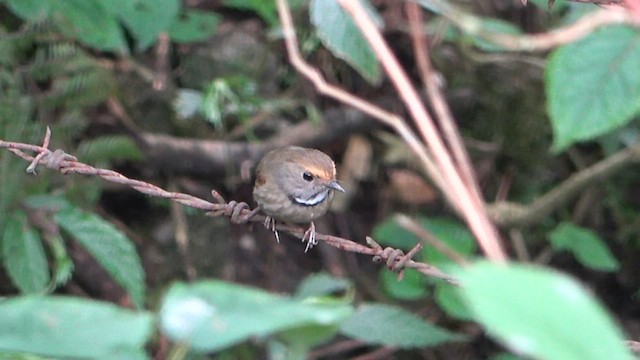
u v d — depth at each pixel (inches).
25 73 350.9
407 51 437.1
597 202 458.3
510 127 461.4
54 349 108.7
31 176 333.1
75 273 376.8
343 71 436.8
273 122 430.9
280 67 438.9
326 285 202.7
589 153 464.1
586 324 76.2
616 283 467.8
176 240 410.3
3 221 313.3
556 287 76.8
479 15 441.7
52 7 327.0
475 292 75.0
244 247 423.2
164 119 414.0
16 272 306.8
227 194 418.9
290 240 432.8
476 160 463.8
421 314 419.8
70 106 362.9
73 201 360.2
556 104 275.9
